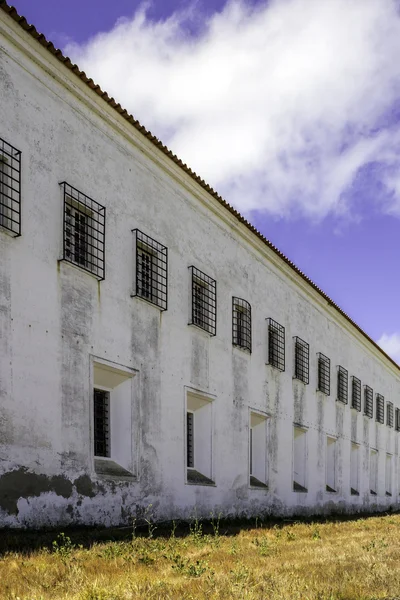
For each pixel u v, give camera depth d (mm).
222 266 19703
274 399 22375
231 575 8234
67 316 12961
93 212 14172
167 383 16094
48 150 13023
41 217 12586
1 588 6996
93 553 9484
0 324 11344
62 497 12281
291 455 23312
